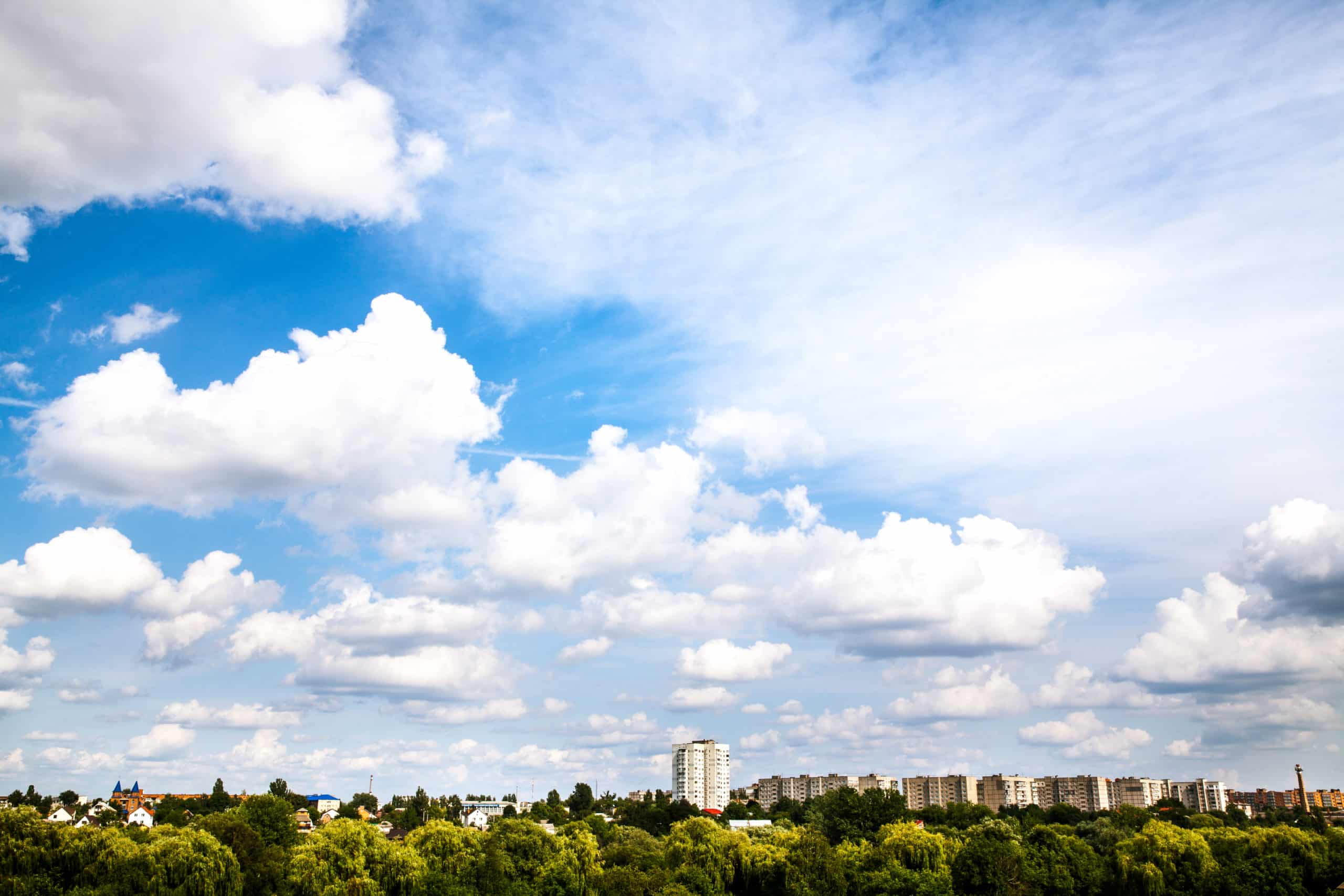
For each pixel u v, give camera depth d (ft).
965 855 498.28
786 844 520.42
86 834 363.15
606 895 440.86
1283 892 480.64
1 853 333.21
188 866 365.40
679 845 513.04
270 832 536.42
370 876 400.47
